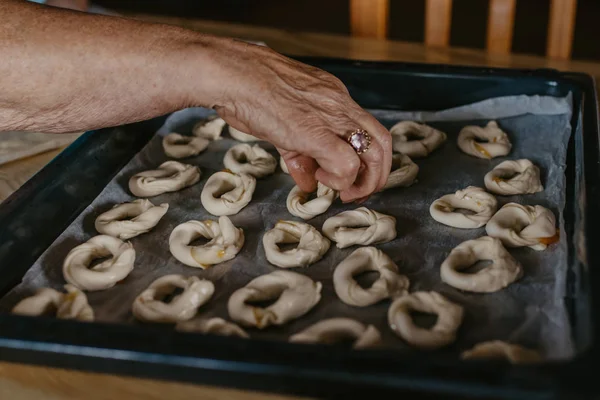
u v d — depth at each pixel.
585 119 0.71
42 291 0.59
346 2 1.99
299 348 0.48
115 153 0.77
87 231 0.68
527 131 0.78
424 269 0.62
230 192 0.71
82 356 0.50
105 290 0.62
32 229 0.65
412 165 0.72
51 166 0.70
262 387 0.48
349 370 0.47
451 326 0.55
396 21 1.87
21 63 0.58
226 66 0.60
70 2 1.02
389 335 0.56
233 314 0.58
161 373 0.49
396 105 0.83
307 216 0.69
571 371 0.45
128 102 0.61
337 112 0.60
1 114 0.61
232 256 0.64
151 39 0.61
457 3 1.93
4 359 0.51
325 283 0.61
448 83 0.80
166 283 0.61
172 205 0.72
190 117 0.84
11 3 0.60
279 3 2.00
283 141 0.60
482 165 0.75
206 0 2.03
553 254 0.62
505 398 0.45
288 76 0.61
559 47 0.95
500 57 0.91
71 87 0.60
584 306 0.52
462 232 0.66
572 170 0.71
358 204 0.70
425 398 0.46
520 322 0.56
